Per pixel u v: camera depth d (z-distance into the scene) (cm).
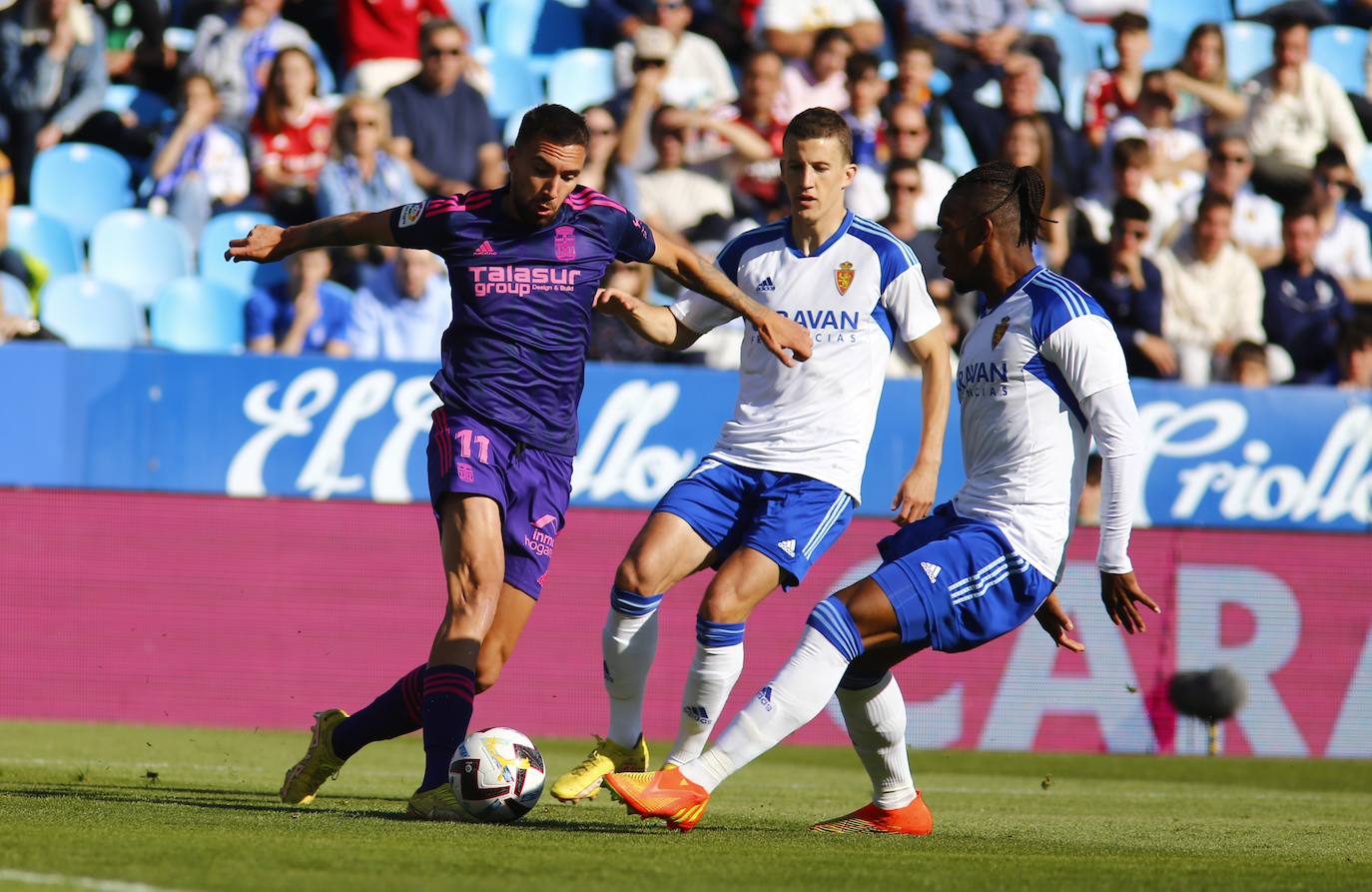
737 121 4553
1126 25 4791
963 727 3619
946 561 1496
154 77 4781
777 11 4884
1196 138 4862
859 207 4409
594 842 1392
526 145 1549
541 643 3491
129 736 3025
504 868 1166
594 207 1644
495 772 1551
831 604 1495
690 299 1798
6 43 4438
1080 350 1491
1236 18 5575
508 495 1636
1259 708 3703
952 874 1239
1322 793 2845
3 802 1609
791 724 1491
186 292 4047
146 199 4412
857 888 1129
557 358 1644
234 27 4588
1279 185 4716
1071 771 3194
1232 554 3722
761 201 4428
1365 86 5394
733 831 1591
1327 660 3738
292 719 3412
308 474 3469
